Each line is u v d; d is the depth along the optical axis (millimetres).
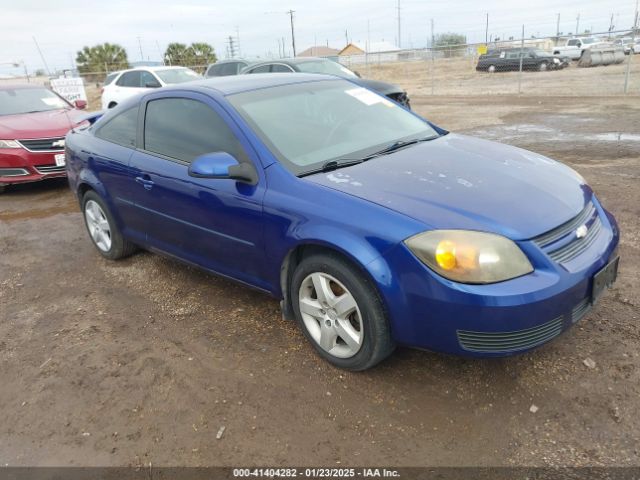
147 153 4094
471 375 2967
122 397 3043
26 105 8844
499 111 13875
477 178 3047
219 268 3727
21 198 7684
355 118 3879
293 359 3258
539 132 10148
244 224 3303
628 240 4551
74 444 2725
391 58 56625
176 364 3307
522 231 2590
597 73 24734
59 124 7949
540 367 2979
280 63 12109
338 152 3453
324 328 3074
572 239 2742
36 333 3838
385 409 2777
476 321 2494
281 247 3102
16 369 3412
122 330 3770
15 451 2719
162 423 2814
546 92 18172
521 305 2445
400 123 4043
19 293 4535
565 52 35156
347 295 2879
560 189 3027
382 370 3074
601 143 8625
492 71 31938
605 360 2992
